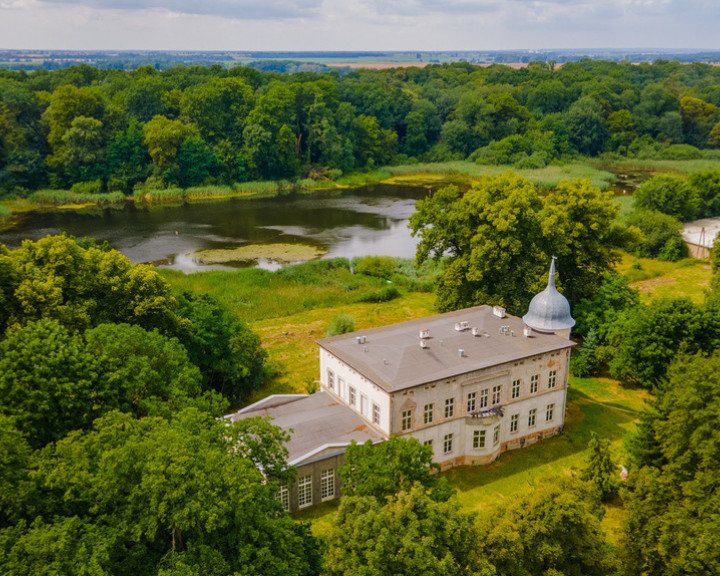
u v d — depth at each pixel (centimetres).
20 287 5156
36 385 4094
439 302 8175
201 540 3152
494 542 3628
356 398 5631
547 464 5775
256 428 3878
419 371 5422
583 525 3756
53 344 4306
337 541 3197
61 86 18612
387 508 3238
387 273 11094
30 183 18238
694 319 6750
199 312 6606
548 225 7775
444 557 3089
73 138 18012
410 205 17575
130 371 4547
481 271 7612
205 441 3472
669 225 12588
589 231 8419
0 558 2772
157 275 6094
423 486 3675
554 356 6031
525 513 3766
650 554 3931
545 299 6325
